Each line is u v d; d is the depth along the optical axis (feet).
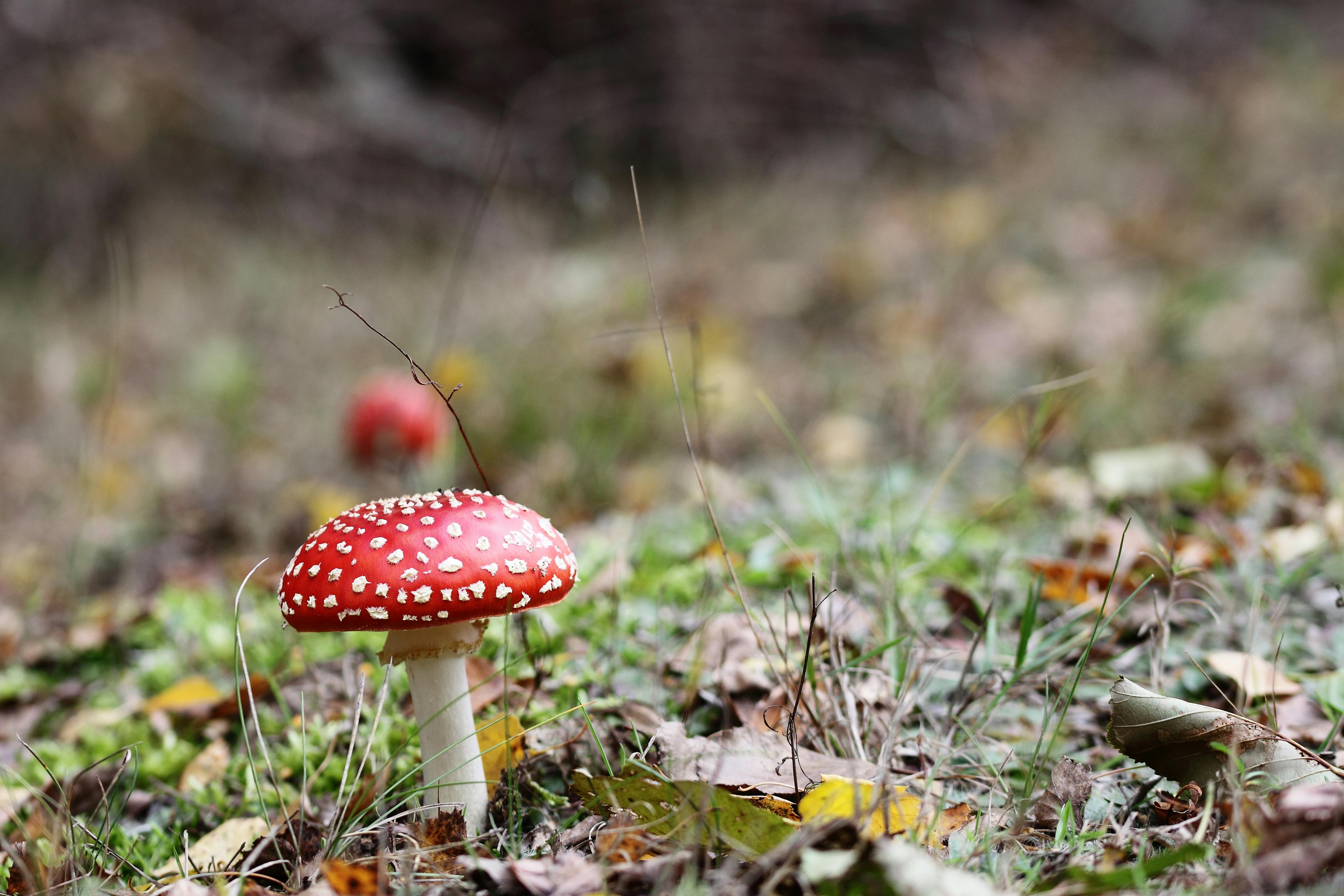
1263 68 10.06
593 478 4.69
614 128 10.76
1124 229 7.52
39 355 7.82
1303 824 2.56
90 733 3.38
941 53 11.05
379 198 10.23
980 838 2.73
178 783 3.21
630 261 7.57
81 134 9.78
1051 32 11.60
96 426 6.23
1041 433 3.80
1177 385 5.02
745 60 10.99
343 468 5.72
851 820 2.58
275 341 7.51
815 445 5.02
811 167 9.93
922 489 4.30
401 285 7.98
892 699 3.04
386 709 3.20
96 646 3.81
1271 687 2.99
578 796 2.92
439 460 4.94
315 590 2.70
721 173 10.50
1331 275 5.75
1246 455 4.00
